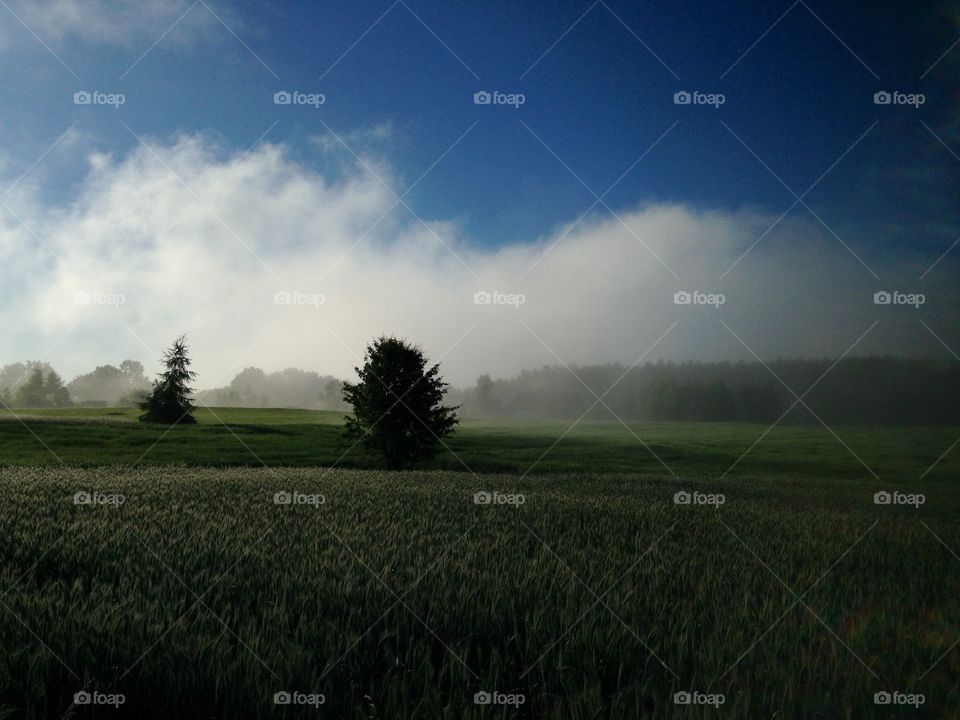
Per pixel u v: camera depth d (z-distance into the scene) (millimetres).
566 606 6758
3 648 5160
